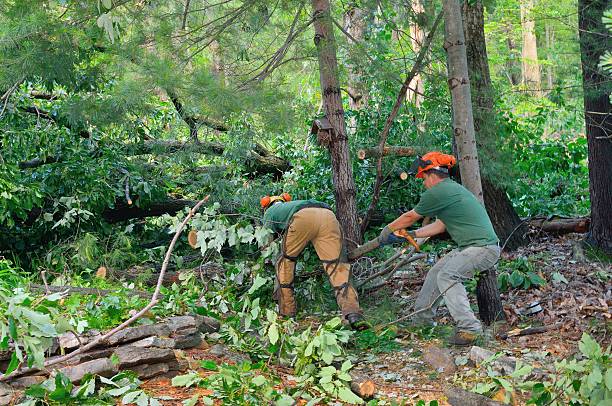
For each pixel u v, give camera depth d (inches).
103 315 203.0
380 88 381.7
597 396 141.8
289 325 212.2
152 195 376.5
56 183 352.5
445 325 259.3
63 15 322.3
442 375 210.7
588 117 340.8
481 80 334.3
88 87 353.4
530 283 285.1
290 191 392.5
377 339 242.1
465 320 236.4
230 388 166.7
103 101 317.1
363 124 392.5
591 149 341.7
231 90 294.2
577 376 152.8
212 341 216.5
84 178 349.7
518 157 405.4
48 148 360.2
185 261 357.4
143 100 304.5
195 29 331.9
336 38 329.7
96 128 378.3
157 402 159.6
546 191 425.4
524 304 273.6
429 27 339.6
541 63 884.0
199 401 167.0
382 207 384.2
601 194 337.7
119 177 377.7
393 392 195.5
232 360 200.4
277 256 268.7
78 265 314.2
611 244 334.6
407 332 252.2
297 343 200.8
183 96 297.0
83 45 318.3
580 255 329.4
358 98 469.4
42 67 314.5
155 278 309.6
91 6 304.3
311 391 185.6
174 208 390.3
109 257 322.7
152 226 404.2
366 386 187.0
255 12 334.3
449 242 350.0
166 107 434.9
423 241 284.0
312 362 202.4
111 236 352.8
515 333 244.7
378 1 349.1
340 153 310.2
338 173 310.2
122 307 210.2
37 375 167.0
